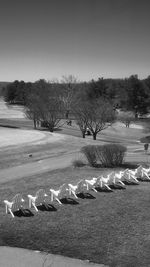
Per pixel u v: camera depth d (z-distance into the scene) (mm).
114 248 9844
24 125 72250
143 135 69312
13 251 9602
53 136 40906
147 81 128875
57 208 12852
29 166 23594
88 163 22594
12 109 123500
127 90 113250
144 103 111125
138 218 12133
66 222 11531
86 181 15242
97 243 10125
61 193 13836
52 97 62438
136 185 16578
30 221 11484
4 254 9445
